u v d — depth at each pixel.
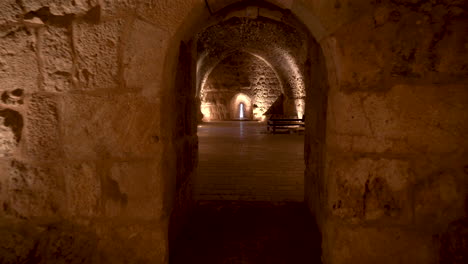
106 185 1.57
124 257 1.60
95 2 1.49
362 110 1.45
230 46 12.71
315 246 2.06
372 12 1.40
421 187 1.45
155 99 1.51
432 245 1.47
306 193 2.88
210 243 2.11
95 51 1.50
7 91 1.54
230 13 2.46
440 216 1.46
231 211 2.73
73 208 1.59
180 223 2.19
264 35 10.44
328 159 1.60
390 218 1.48
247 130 10.98
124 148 1.55
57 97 1.54
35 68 1.53
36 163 1.58
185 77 2.23
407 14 1.39
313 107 2.50
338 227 1.52
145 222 1.57
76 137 1.55
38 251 1.56
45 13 1.50
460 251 1.35
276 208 2.81
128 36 1.49
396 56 1.42
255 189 3.49
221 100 16.05
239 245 2.08
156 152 1.54
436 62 1.41
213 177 4.03
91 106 1.53
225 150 6.25
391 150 1.45
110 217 1.59
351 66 1.43
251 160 5.16
